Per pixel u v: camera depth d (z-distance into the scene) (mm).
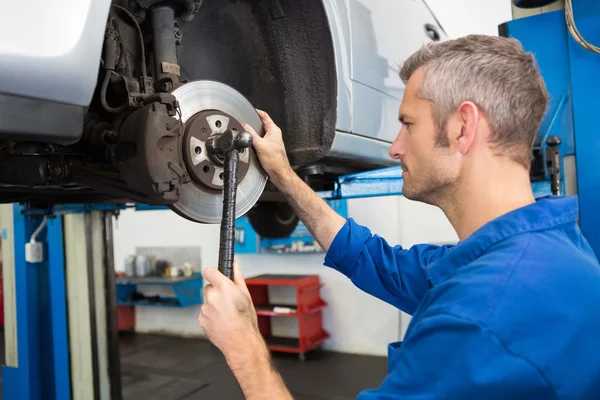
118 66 852
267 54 1193
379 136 1386
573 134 1625
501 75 638
